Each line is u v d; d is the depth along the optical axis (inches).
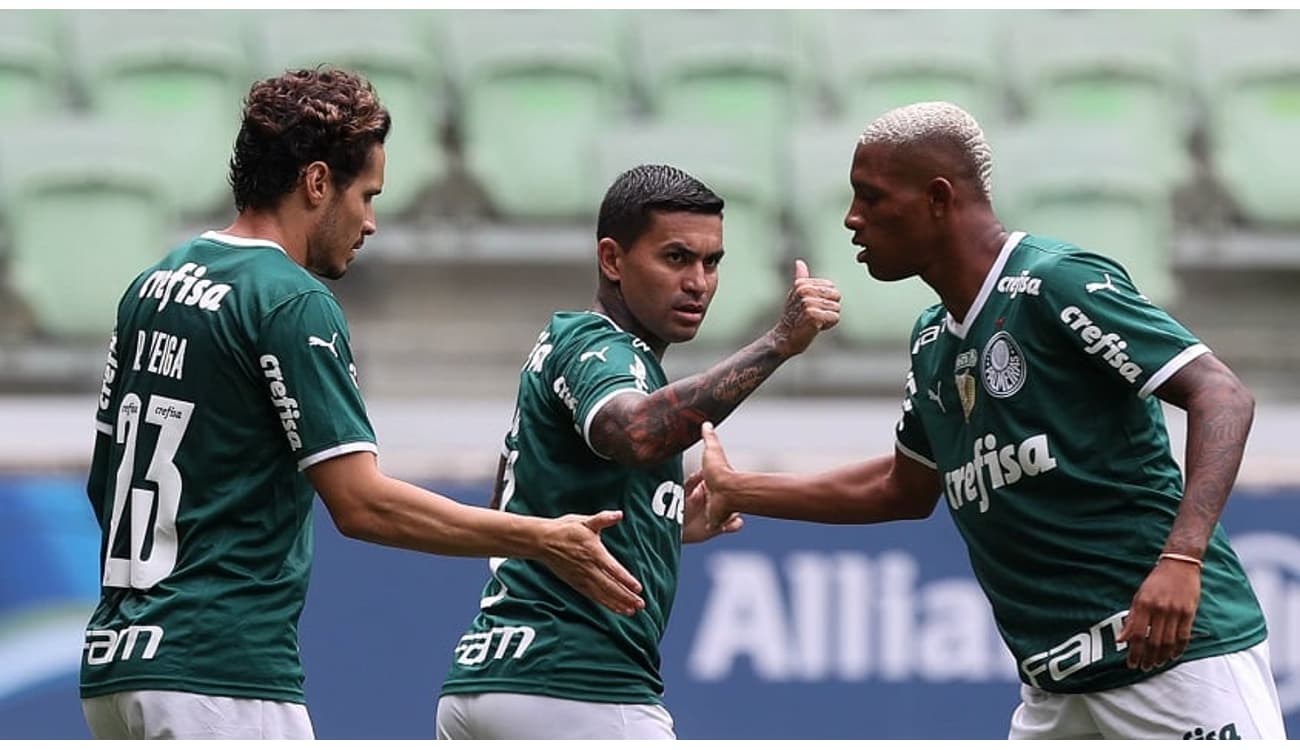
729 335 1173.7
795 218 1218.6
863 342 1158.3
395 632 917.2
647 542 563.8
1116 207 1211.9
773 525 923.4
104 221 1171.3
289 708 515.8
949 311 566.9
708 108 1304.1
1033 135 1240.2
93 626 522.6
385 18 1310.3
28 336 1173.1
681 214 565.9
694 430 529.3
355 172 534.3
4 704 910.4
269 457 515.8
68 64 1306.6
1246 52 1320.1
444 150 1288.1
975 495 565.3
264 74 1293.1
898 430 616.7
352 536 513.3
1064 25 1343.5
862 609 919.0
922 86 1317.7
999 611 573.0
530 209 1244.5
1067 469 544.7
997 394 551.5
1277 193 1272.1
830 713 912.9
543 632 557.9
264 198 530.9
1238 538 927.0
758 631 917.2
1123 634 518.6
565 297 1226.6
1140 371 529.0
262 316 511.2
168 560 513.3
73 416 977.5
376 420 999.0
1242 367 1215.6
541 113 1267.2
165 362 519.2
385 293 1215.6
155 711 503.5
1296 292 1242.6
